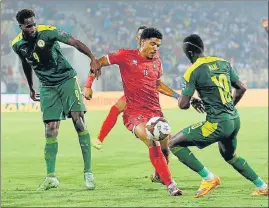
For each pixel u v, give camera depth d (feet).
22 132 152.46
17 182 72.43
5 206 55.01
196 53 59.47
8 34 305.32
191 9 395.34
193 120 190.19
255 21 396.98
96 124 176.45
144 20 381.19
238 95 60.39
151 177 69.67
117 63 63.87
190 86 58.08
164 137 60.23
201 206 53.62
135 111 64.08
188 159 58.90
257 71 337.11
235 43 377.71
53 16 342.03
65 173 80.59
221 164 91.76
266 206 53.57
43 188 65.26
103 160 95.96
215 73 58.23
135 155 103.19
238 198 58.39
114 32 364.38
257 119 190.29
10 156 103.86
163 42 359.05
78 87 67.51
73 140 131.54
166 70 328.08
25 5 342.85
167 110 241.96
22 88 266.36
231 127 58.23
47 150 66.18
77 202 56.75
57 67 66.03
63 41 64.08
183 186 67.87
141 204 55.06
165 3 392.68
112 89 281.74
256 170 84.02
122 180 72.95
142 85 63.52
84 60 258.37
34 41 64.18
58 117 66.39
